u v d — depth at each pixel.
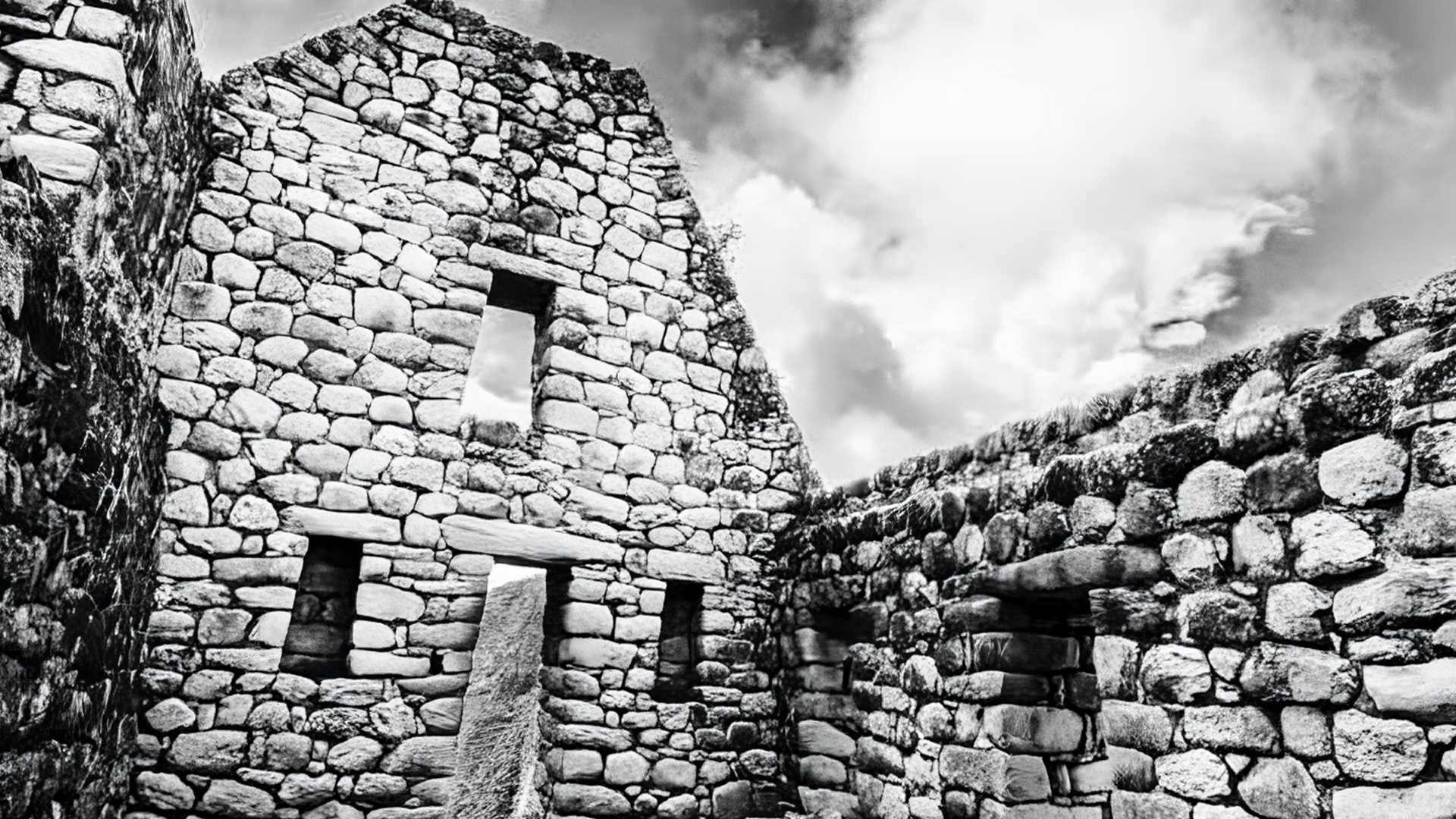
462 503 5.23
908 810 4.39
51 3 3.42
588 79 6.47
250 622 4.55
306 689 4.59
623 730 5.38
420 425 5.22
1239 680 2.80
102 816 3.74
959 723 4.03
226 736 4.37
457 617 5.02
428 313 5.42
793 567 5.94
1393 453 2.53
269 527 4.70
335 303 5.16
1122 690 3.19
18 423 2.45
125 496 3.71
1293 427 2.80
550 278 5.91
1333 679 2.55
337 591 4.91
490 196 5.84
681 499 5.97
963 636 4.10
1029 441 4.25
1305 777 2.56
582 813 5.14
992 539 3.99
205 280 4.84
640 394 6.03
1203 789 2.83
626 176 6.40
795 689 5.64
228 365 4.80
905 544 4.73
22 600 2.55
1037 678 3.83
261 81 5.27
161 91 4.07
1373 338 2.74
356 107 5.55
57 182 3.20
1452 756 2.27
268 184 5.14
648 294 6.25
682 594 6.07
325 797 4.49
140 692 4.24
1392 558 2.49
